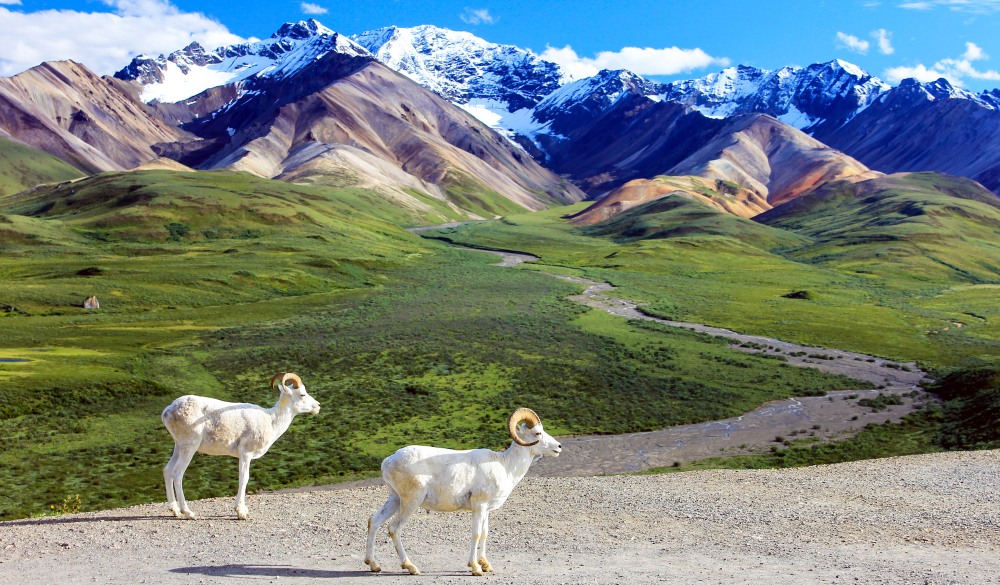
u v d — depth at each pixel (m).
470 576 17.09
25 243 168.75
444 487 17.56
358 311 112.81
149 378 66.94
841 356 88.38
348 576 16.95
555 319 108.94
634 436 55.84
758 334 102.38
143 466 44.19
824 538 21.50
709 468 47.41
